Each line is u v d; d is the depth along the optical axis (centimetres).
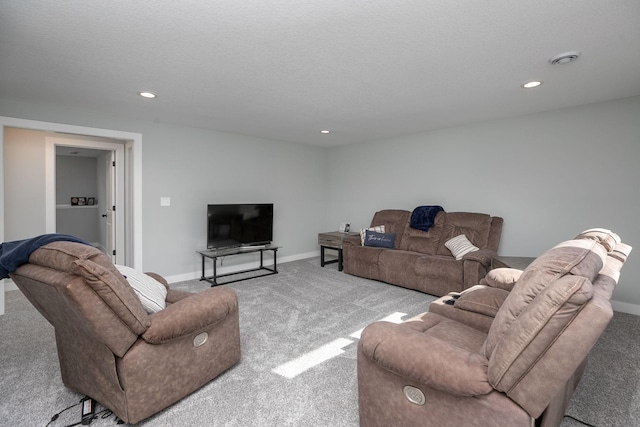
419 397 128
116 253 476
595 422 164
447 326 183
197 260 454
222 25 183
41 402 180
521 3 162
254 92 298
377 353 133
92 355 164
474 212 429
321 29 188
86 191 669
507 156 398
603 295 108
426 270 377
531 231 382
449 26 184
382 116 386
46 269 144
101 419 167
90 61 229
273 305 341
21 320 294
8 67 239
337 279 451
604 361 225
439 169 466
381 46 209
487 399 112
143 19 176
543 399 103
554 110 360
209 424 163
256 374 208
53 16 173
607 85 280
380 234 473
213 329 192
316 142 570
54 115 338
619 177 323
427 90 293
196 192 450
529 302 113
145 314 157
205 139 457
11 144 400
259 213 496
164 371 165
